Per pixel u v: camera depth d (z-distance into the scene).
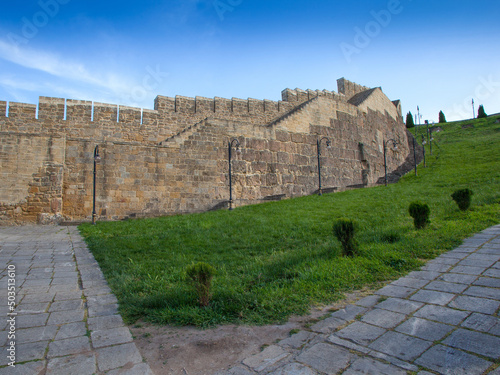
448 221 10.19
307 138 23.45
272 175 21.09
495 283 5.19
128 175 16.70
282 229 11.34
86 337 4.16
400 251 7.38
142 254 8.84
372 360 3.44
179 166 17.86
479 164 26.31
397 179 26.33
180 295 5.46
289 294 5.45
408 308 4.66
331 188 22.22
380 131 31.66
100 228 13.05
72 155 15.91
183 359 3.68
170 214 16.91
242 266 7.59
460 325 4.02
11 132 15.23
